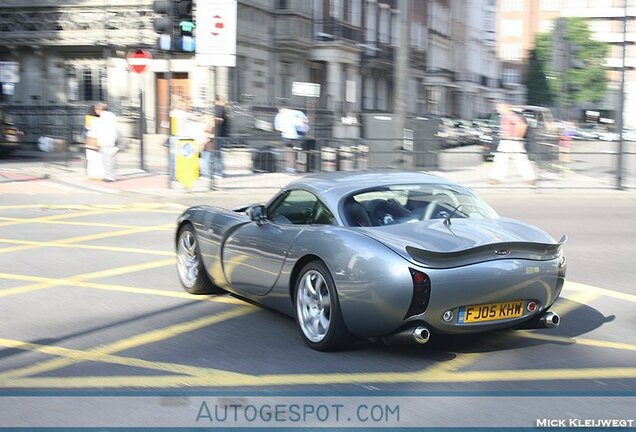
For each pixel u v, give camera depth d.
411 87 49.75
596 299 7.85
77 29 28.92
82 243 11.06
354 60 36.84
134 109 28.39
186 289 8.01
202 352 5.93
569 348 6.10
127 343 6.18
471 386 5.17
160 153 27.14
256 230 6.76
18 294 7.91
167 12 17.34
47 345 6.12
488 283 5.47
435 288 5.33
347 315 5.62
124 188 17.53
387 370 5.50
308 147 19.73
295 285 6.22
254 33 29.75
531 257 5.74
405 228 5.84
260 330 6.57
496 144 25.53
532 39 84.31
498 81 77.25
